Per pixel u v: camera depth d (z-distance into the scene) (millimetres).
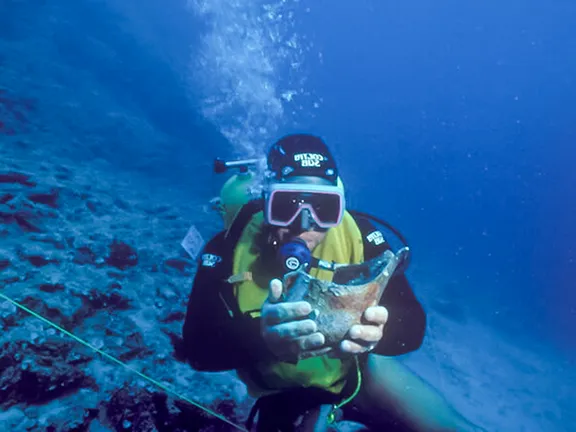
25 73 10445
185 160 11602
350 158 36188
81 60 12969
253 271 1876
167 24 16625
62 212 5383
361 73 50375
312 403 2115
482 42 46312
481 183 42000
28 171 6230
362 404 2404
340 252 1914
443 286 12523
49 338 2750
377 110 47781
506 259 25406
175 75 15344
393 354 1961
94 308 3611
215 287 1904
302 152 1777
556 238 36969
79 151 9000
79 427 2410
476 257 23641
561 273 25234
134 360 3213
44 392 2531
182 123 14203
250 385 2152
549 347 11867
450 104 48531
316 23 48812
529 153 45062
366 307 1278
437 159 42750
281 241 1828
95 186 7082
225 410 2996
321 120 37344
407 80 50000
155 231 6277
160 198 8805
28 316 2992
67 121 9695
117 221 6078
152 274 4895
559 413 7000
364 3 46812
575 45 42094
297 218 1705
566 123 45406
